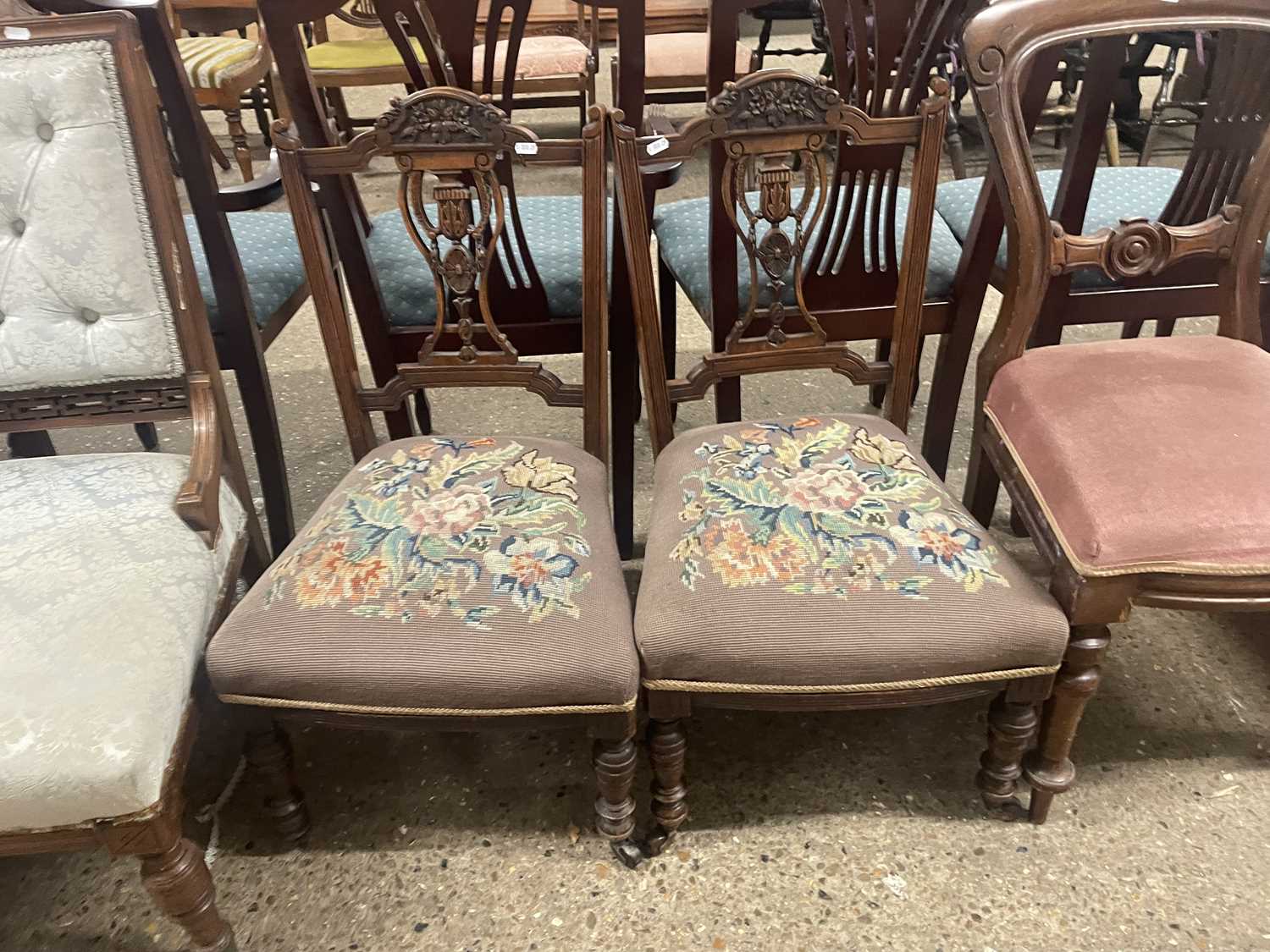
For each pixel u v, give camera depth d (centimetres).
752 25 561
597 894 115
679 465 124
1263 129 123
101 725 85
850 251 138
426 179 326
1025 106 129
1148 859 117
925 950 108
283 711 101
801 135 112
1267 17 111
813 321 128
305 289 165
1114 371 119
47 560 99
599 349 124
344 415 131
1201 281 149
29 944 111
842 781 129
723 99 108
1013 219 115
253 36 412
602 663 97
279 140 110
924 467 121
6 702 86
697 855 120
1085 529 100
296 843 121
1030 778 118
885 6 115
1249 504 98
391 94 473
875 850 120
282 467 159
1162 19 111
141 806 86
